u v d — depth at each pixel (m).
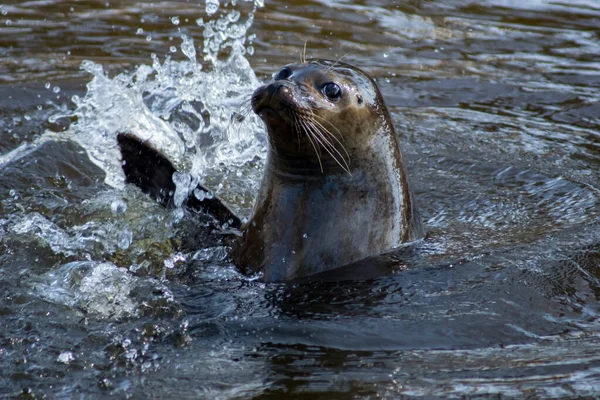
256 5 49.44
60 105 34.03
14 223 24.11
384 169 23.61
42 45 41.72
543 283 20.86
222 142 31.62
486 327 18.84
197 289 21.19
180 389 16.34
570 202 26.97
